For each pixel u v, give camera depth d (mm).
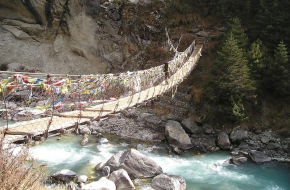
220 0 22828
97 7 22078
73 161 10242
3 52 19719
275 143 12711
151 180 9000
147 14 22359
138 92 9203
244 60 13812
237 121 14172
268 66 14664
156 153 11797
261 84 14812
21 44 20531
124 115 15883
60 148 11453
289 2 16844
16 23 20469
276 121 13953
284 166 10922
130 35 21891
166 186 8359
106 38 22266
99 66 21938
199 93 16062
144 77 9836
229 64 13961
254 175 10047
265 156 11477
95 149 11641
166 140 13172
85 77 6105
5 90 4332
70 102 5844
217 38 20094
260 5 18688
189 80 18109
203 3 23688
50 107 5281
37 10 20344
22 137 4777
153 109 16797
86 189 7367
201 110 15297
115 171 8680
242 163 11062
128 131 13984
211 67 18156
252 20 19922
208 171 10273
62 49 21703
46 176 8484
